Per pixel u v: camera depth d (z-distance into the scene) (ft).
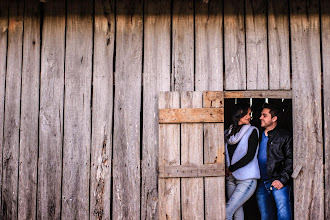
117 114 10.89
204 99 10.73
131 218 10.71
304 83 10.94
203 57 11.03
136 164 10.79
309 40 11.05
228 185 12.52
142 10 11.19
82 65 11.00
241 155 11.84
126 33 11.10
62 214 10.70
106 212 10.71
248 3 11.21
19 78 11.00
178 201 10.52
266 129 12.28
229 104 15.96
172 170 10.55
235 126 12.25
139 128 10.86
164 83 10.95
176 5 11.21
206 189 10.56
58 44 11.08
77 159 10.80
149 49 11.05
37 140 10.84
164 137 10.63
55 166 10.79
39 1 11.23
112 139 10.85
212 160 10.61
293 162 10.83
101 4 11.19
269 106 12.00
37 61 11.03
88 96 10.92
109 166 10.78
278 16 11.16
